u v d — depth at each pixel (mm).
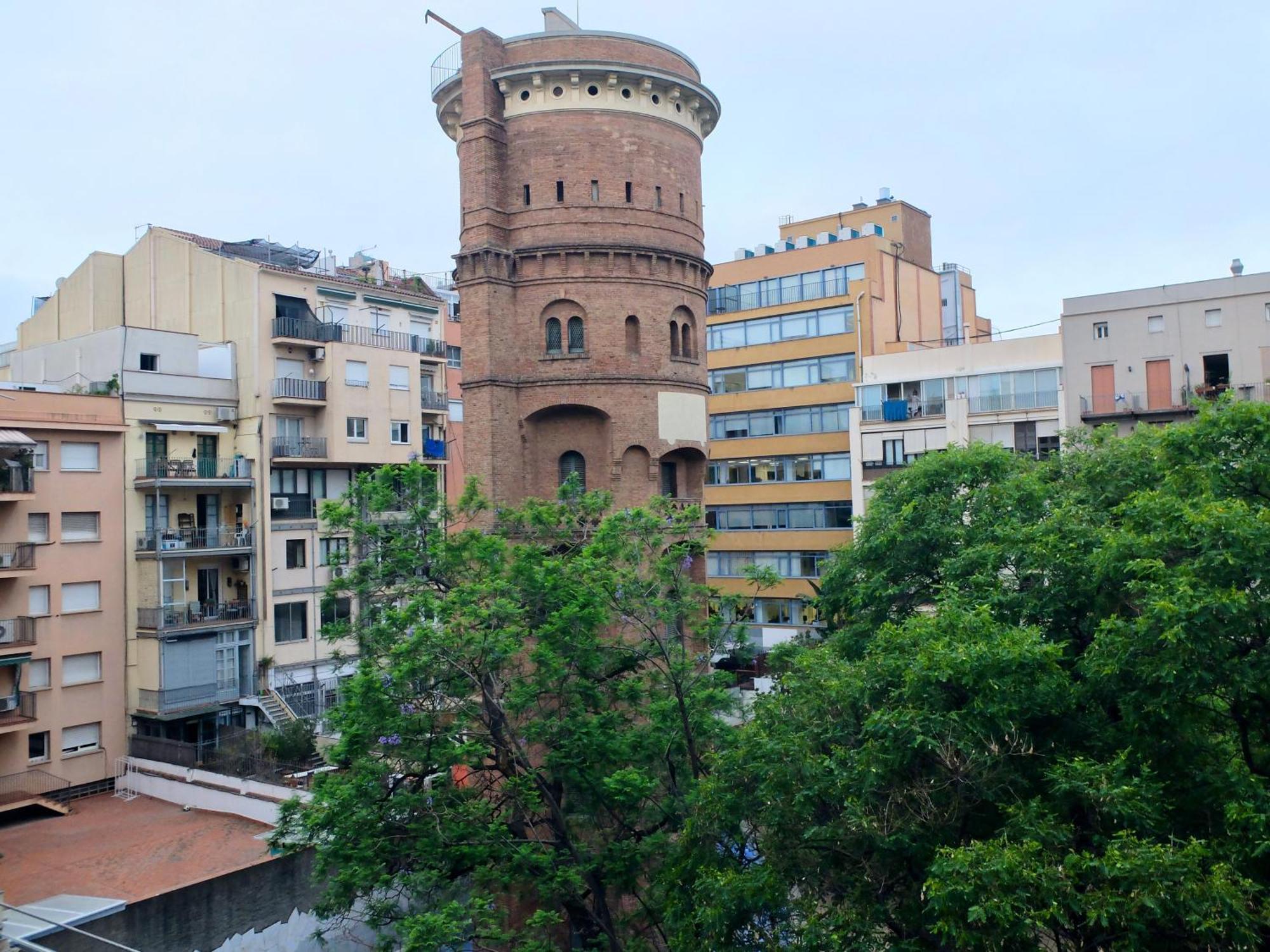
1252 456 20562
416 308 60750
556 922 20109
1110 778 15297
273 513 50562
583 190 31344
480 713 22422
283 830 22281
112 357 48250
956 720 15516
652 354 31891
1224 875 13219
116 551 46156
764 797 17047
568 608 21641
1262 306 46344
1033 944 14016
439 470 58125
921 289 69875
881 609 26625
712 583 68625
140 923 28500
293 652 50906
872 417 59438
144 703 46000
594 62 31031
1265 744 19344
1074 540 20047
